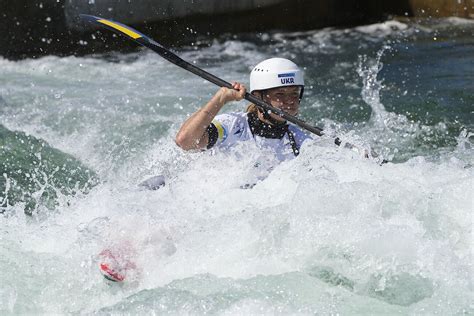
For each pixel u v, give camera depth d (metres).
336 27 40.88
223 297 13.15
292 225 14.67
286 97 16.77
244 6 38.69
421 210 15.11
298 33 40.06
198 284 13.58
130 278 13.85
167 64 33.66
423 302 13.05
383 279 13.69
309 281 13.68
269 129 16.92
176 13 37.12
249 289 13.40
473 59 32.16
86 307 13.33
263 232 14.66
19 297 13.48
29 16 34.53
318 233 14.47
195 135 16.22
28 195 18.97
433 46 35.28
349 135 17.94
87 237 14.62
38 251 14.99
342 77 30.48
